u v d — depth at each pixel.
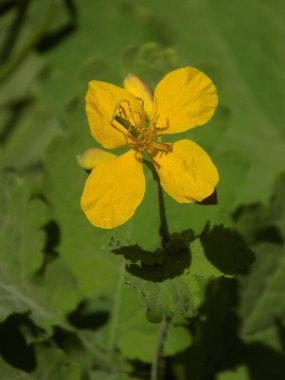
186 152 0.10
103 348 0.14
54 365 0.12
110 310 0.14
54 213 0.13
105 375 0.14
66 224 0.13
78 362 0.14
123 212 0.10
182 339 0.13
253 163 0.18
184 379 0.13
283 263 0.14
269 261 0.14
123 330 0.13
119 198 0.10
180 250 0.11
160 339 0.12
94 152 0.10
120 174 0.10
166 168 0.10
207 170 0.10
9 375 0.12
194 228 0.12
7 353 0.12
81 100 0.14
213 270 0.11
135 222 0.13
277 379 0.14
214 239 0.11
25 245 0.13
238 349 0.14
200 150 0.10
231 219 0.12
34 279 0.13
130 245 0.11
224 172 0.13
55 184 0.13
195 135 0.13
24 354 0.12
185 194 0.10
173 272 0.11
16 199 0.13
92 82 0.10
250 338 0.14
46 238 0.13
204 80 0.10
